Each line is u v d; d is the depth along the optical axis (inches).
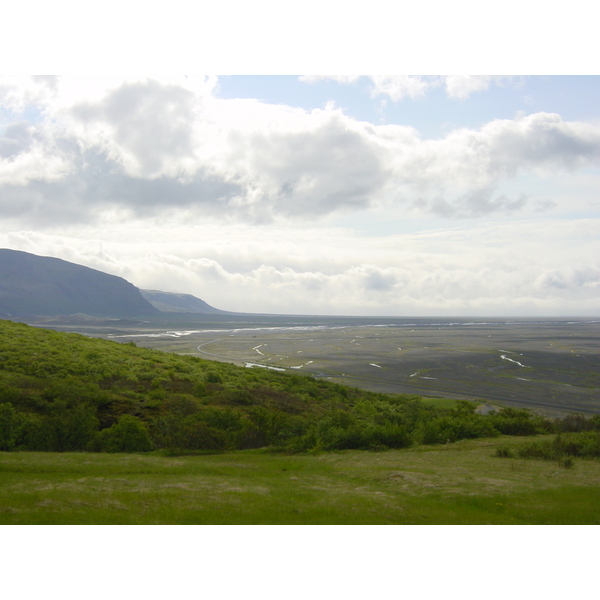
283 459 669.9
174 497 405.1
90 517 340.2
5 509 344.8
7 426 684.7
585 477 511.2
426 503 414.6
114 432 739.4
